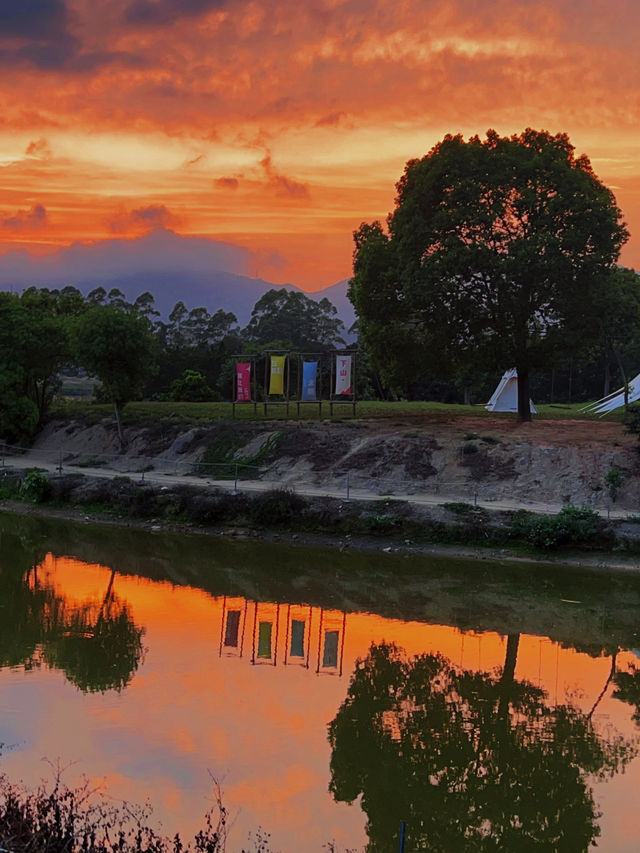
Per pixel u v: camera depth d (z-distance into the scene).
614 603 34.28
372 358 56.19
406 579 37.47
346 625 31.23
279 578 37.69
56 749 19.78
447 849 16.72
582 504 43.72
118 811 16.95
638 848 17.06
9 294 69.75
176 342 165.00
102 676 24.75
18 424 61.84
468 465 47.28
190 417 62.56
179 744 20.31
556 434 50.25
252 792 18.22
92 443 60.66
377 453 49.72
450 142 51.50
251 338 163.12
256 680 24.88
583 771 20.16
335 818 17.47
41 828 14.83
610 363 96.50
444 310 51.25
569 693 25.05
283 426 55.81
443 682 25.67
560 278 49.06
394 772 19.78
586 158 52.94
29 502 51.44
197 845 15.09
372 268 54.41
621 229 50.44
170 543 43.62
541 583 36.81
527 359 52.06
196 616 31.66
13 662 25.88
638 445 46.44
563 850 16.89
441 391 101.19
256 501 45.91
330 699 23.69
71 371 161.25
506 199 50.75
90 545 43.31
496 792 19.11
